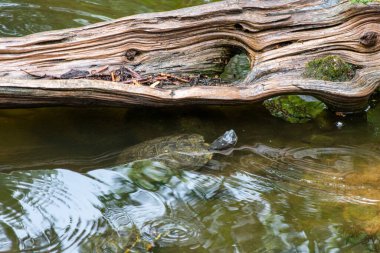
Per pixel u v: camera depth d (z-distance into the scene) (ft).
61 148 12.84
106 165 12.63
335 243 11.75
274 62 13.21
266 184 12.49
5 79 12.60
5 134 12.98
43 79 12.84
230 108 13.71
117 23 13.20
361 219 12.01
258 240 11.75
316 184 12.50
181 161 12.69
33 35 13.07
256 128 13.39
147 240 11.64
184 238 11.71
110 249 11.51
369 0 13.10
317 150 13.06
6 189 12.14
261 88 13.08
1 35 14.88
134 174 12.51
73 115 13.38
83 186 12.29
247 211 12.10
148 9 16.24
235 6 13.23
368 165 12.79
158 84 13.20
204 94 12.99
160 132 13.19
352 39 13.20
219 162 12.80
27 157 12.66
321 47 13.23
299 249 11.67
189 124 13.33
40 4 16.14
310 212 12.11
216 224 11.91
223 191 12.36
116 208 12.03
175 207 12.10
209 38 13.35
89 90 12.75
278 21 13.24
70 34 13.12
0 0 16.15
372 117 13.66
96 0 16.48
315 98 13.73
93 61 13.15
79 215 11.90
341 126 13.50
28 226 11.72
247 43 13.33
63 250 11.48
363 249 11.69
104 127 13.23
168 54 13.35
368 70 13.21
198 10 13.24
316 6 13.29
